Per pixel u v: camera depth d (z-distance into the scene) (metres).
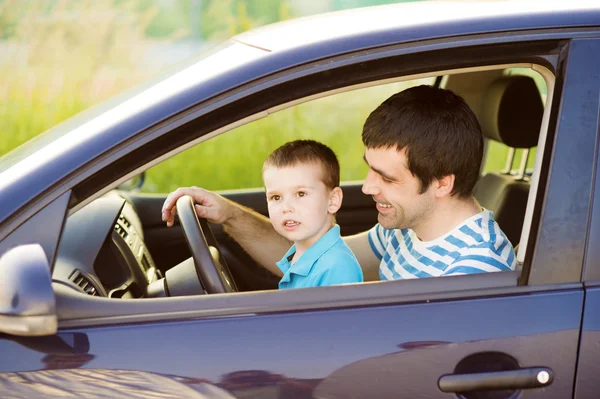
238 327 2.11
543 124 2.32
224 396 2.06
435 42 2.23
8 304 1.91
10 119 8.47
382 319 2.13
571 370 2.16
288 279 2.72
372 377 2.10
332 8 8.80
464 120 2.51
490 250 2.48
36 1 9.28
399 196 2.55
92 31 9.21
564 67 2.24
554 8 2.32
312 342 2.10
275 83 2.19
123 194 3.87
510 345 2.13
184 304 2.14
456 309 2.16
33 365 2.04
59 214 2.07
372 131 2.52
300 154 2.62
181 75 2.40
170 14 9.66
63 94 8.67
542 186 2.22
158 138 2.13
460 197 2.58
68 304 2.10
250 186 7.65
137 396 2.05
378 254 3.27
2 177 2.18
